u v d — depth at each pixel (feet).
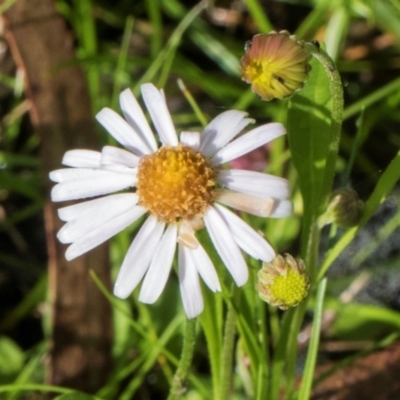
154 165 0.48
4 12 0.68
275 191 0.48
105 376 0.63
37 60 0.67
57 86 0.67
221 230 0.48
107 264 0.64
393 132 0.70
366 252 0.67
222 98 0.70
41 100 0.67
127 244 0.64
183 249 0.48
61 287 0.63
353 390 0.60
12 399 0.62
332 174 0.49
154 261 0.48
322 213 0.50
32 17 0.68
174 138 0.50
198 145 0.49
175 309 0.64
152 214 0.48
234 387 0.61
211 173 0.48
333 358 0.64
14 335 0.67
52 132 0.67
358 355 0.56
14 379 0.63
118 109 0.67
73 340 0.63
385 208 0.68
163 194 0.48
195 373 0.63
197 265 0.48
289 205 0.48
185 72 0.69
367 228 0.68
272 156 0.67
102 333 0.63
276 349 0.53
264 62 0.46
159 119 0.50
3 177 0.67
